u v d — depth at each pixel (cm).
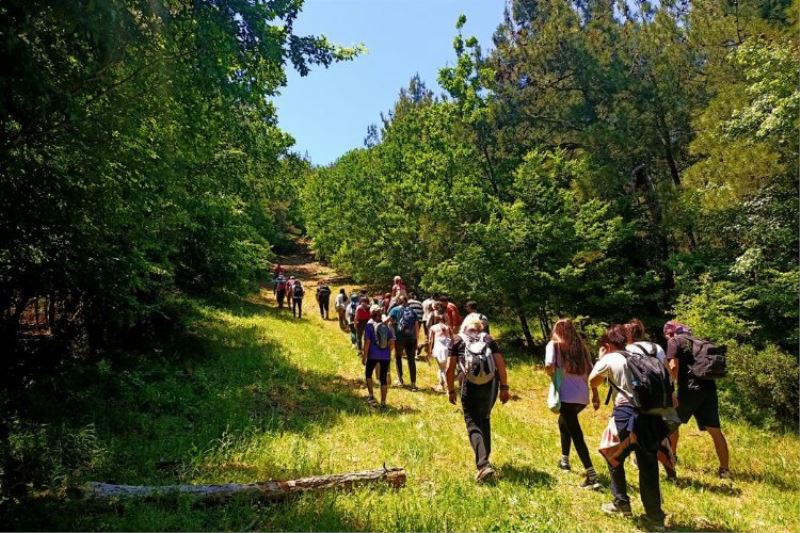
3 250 620
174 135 782
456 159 1902
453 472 584
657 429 472
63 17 434
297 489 470
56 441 478
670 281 1592
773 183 1175
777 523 509
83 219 650
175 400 753
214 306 1894
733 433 877
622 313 1542
